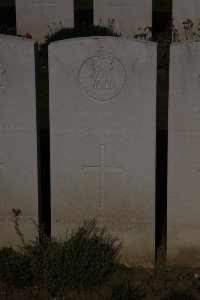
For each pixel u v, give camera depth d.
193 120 5.55
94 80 5.56
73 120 5.65
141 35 12.18
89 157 5.71
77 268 5.34
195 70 5.46
